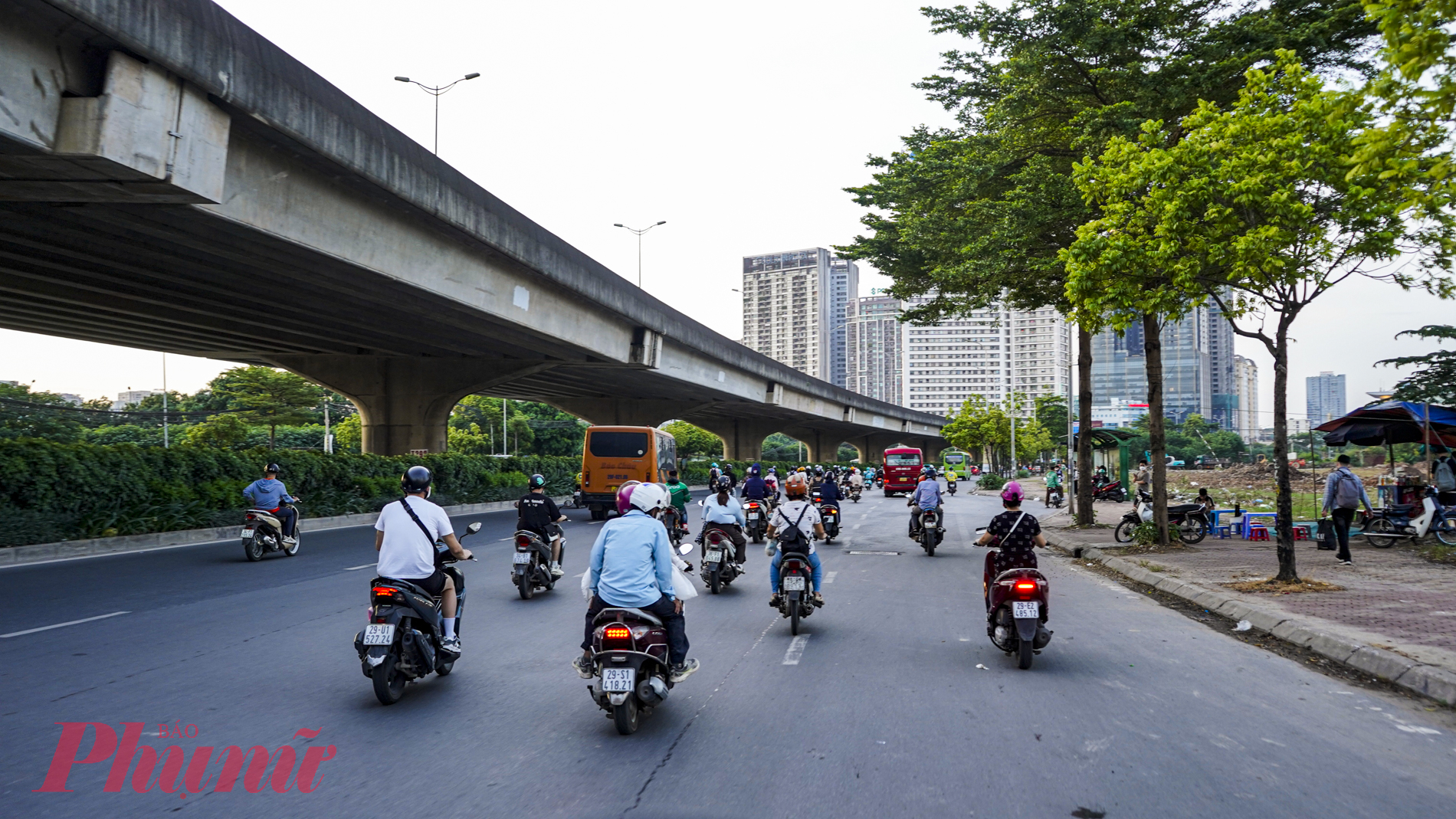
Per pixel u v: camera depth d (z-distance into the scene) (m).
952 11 18.16
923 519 17.55
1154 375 17.45
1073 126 18.50
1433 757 5.23
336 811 4.34
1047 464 98.12
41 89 11.09
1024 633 7.43
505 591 12.10
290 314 25.25
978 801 4.49
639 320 36.12
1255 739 5.56
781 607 9.40
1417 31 7.02
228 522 20.47
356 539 20.05
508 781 4.77
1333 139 10.69
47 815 4.29
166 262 18.50
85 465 17.41
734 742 5.48
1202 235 11.89
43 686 6.80
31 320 26.44
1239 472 53.62
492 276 24.80
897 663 7.76
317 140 15.66
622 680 5.49
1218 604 10.71
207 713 6.07
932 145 22.00
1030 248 19.00
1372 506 20.69
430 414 36.19
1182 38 16.67
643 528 6.05
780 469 68.69
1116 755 5.21
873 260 25.17
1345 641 7.98
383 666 6.20
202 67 12.76
